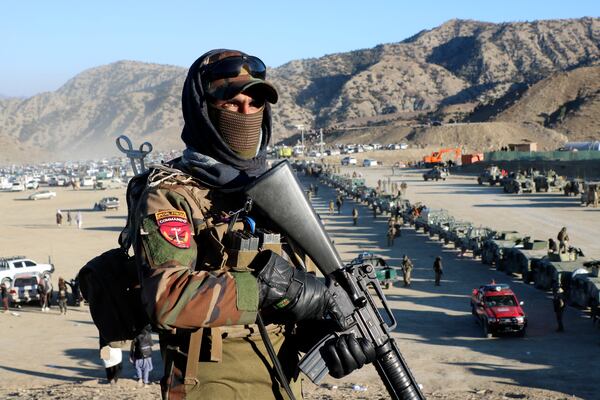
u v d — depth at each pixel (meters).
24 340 31.14
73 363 26.47
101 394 18.05
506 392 20.84
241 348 2.53
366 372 21.80
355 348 2.46
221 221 2.51
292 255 2.65
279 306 2.39
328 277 2.52
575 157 137.00
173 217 2.37
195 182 2.56
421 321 32.41
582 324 30.94
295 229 2.48
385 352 2.52
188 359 2.46
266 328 2.58
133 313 2.74
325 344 2.46
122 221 87.50
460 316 33.38
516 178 100.62
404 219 71.94
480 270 46.25
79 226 81.88
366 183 127.19
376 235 64.81
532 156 144.12
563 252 40.91
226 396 2.50
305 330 2.63
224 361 2.52
